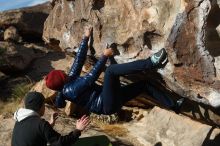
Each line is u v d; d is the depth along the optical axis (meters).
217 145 5.10
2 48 11.91
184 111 5.10
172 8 4.11
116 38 4.66
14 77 11.74
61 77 4.36
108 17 4.76
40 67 12.37
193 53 4.04
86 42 4.70
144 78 4.73
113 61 4.81
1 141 5.76
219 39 4.09
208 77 4.05
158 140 5.72
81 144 4.96
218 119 4.80
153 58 4.13
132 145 5.78
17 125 3.95
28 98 3.96
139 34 4.34
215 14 4.02
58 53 13.45
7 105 8.30
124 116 6.68
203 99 4.19
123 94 4.44
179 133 5.55
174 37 4.04
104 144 4.93
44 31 6.66
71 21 5.49
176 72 4.19
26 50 12.89
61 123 6.31
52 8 6.56
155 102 5.86
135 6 4.45
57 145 3.88
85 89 4.33
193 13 3.95
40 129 3.85
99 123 6.60
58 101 4.49
